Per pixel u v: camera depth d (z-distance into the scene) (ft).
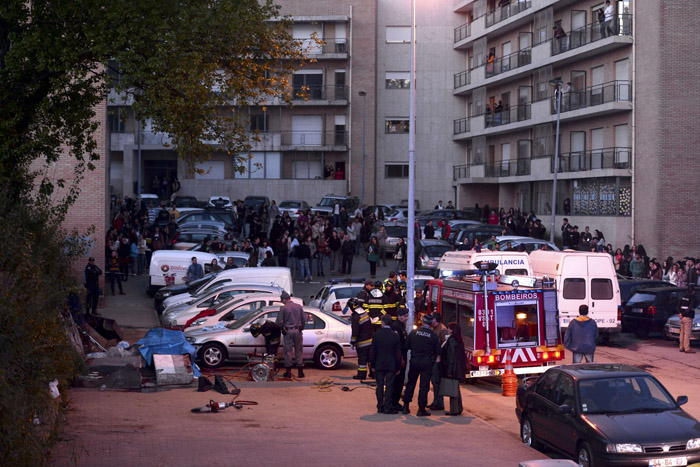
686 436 34.17
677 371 64.95
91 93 57.06
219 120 58.39
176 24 54.85
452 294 59.77
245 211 150.82
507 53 179.32
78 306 59.41
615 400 36.99
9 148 53.52
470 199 188.75
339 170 198.80
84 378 51.52
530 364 56.39
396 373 47.50
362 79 196.54
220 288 75.41
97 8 52.65
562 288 75.31
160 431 39.47
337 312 79.41
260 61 63.00
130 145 197.47
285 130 197.47
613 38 133.39
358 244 143.33
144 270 116.67
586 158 145.69
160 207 159.84
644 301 83.71
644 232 130.62
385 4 200.54
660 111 127.13
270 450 36.27
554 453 40.01
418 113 200.64
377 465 34.27
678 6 126.93
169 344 57.26
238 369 62.18
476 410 50.49
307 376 60.70
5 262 32.99
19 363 28.58
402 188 201.98
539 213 163.32
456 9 196.65
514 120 174.09
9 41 54.75
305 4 195.11
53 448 33.94
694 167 127.34
